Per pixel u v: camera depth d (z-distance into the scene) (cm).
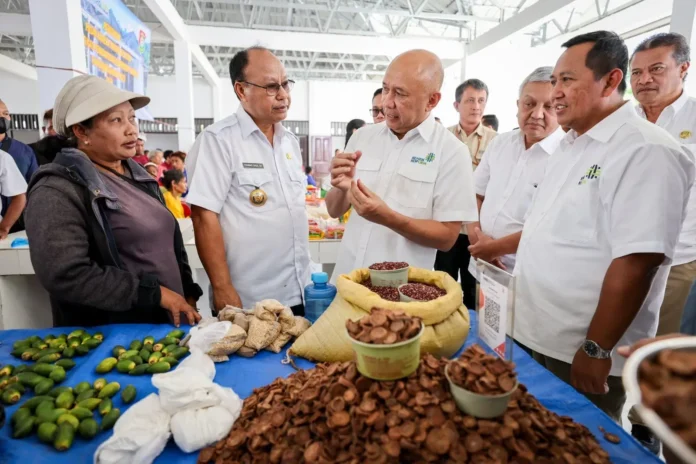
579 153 139
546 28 651
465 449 69
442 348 103
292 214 189
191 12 767
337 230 292
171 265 160
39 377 101
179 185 409
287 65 1188
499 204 224
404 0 657
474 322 141
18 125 1149
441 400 75
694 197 201
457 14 625
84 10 317
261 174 180
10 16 677
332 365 90
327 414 76
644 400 49
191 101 730
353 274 125
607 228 126
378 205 146
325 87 1327
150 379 106
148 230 150
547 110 200
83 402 92
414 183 169
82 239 130
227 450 79
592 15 588
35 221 126
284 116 181
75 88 138
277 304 128
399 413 72
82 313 149
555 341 140
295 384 93
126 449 78
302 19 805
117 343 123
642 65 207
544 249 142
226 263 174
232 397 91
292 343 126
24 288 263
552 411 92
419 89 153
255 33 714
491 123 412
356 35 726
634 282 116
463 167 166
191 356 107
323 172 1358
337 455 71
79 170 133
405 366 77
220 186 174
